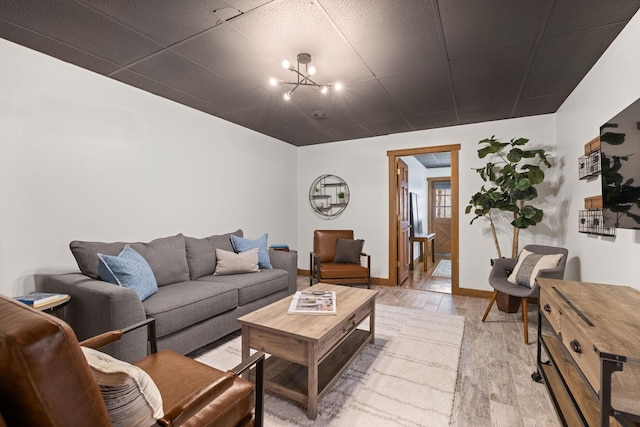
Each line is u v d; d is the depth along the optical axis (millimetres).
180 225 3361
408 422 1608
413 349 2451
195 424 1024
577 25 1943
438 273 5680
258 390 1243
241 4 1757
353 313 2059
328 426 1578
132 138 2908
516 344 2549
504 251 3871
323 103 3336
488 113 3643
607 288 1772
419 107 3447
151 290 2283
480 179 4012
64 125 2430
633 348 1024
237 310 2719
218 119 3838
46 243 2322
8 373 584
